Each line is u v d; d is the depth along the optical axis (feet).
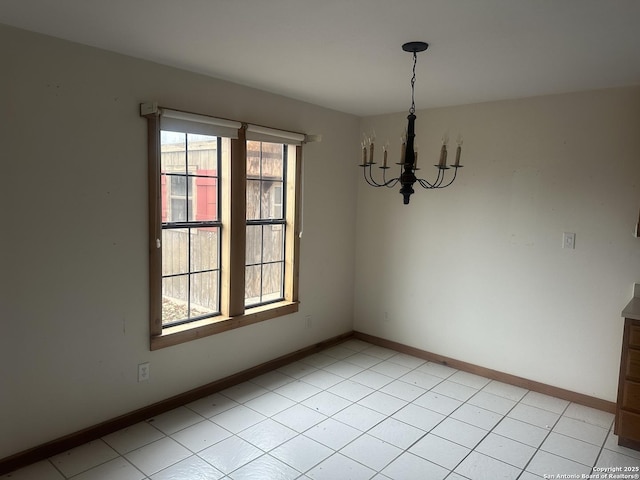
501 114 12.26
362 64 9.34
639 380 9.09
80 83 8.46
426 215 13.84
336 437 9.52
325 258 14.52
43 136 8.07
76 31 7.76
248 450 8.94
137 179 9.45
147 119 9.48
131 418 9.78
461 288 13.28
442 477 8.25
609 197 10.82
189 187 10.78
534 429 10.09
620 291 10.82
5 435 8.04
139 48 8.65
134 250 9.55
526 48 8.10
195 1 6.42
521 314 12.25
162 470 8.24
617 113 10.61
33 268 8.13
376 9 6.55
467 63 9.07
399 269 14.58
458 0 6.15
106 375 9.35
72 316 8.73
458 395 11.73
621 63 8.84
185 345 10.75
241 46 8.39
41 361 8.38
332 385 12.12
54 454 8.64
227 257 11.48
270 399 11.19
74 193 8.55
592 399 11.27
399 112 14.25
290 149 13.02
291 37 7.84
